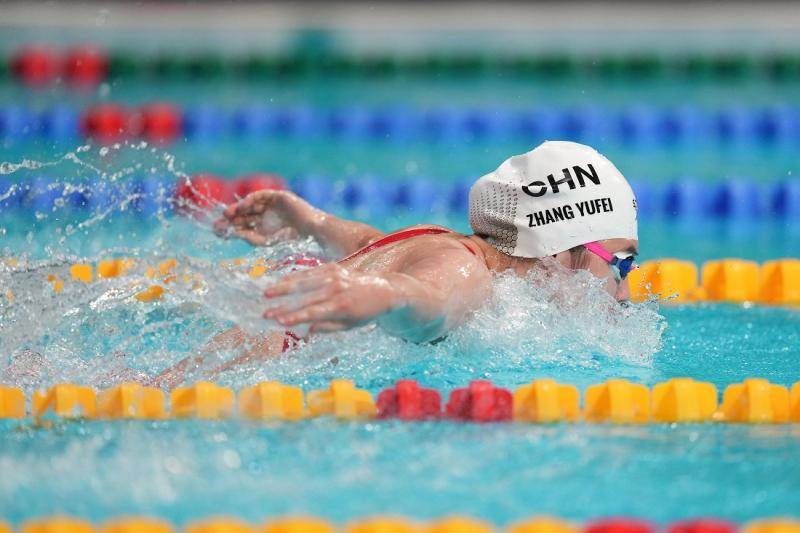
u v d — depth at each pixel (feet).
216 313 29.19
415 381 27.45
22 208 58.29
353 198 68.08
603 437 25.25
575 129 83.87
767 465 23.13
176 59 99.35
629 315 33.86
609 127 83.56
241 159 76.13
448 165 75.36
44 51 99.45
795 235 62.44
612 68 100.83
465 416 26.66
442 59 102.32
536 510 20.36
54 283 34.06
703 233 63.41
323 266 24.44
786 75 98.94
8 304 32.48
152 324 33.17
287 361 30.30
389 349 30.68
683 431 25.99
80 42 103.81
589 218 31.58
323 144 82.07
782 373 32.01
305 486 21.61
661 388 27.50
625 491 21.48
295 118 84.64
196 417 26.61
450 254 29.60
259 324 26.66
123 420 26.55
